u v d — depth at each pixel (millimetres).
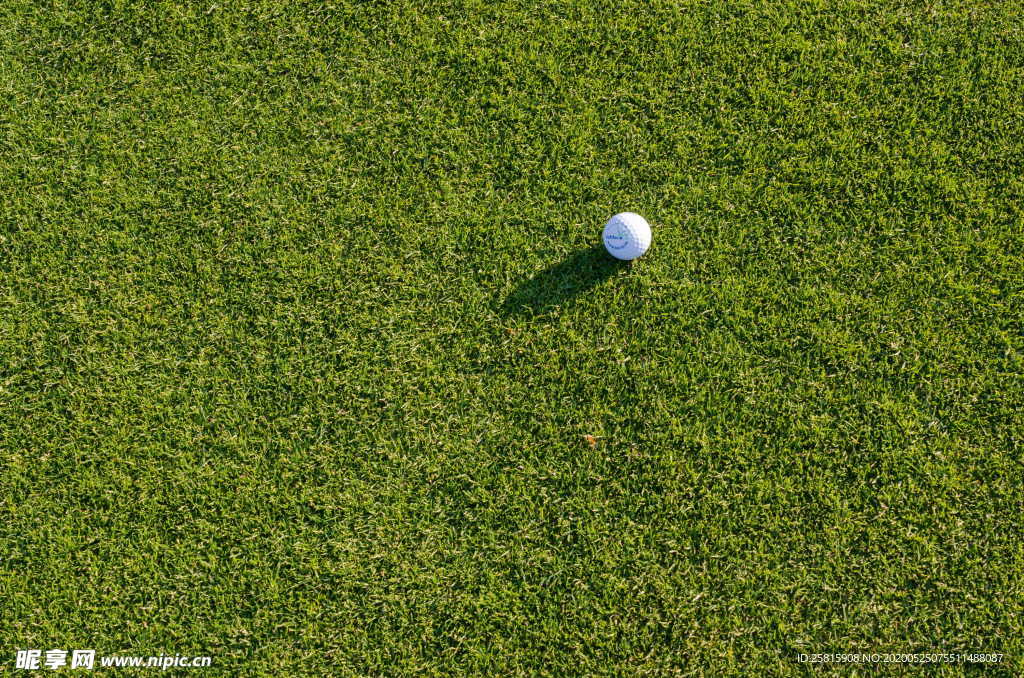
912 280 3586
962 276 3586
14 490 3414
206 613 3271
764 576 3248
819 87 3920
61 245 3750
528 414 3467
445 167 3838
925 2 4047
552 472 3381
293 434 3455
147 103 3973
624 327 3566
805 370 3475
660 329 3559
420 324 3592
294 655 3229
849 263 3621
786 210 3715
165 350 3580
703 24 4039
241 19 4109
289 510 3371
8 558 3334
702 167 3801
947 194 3713
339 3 4109
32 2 4113
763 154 3811
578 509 3346
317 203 3789
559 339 3559
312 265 3686
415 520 3355
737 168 3795
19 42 4082
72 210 3799
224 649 3232
